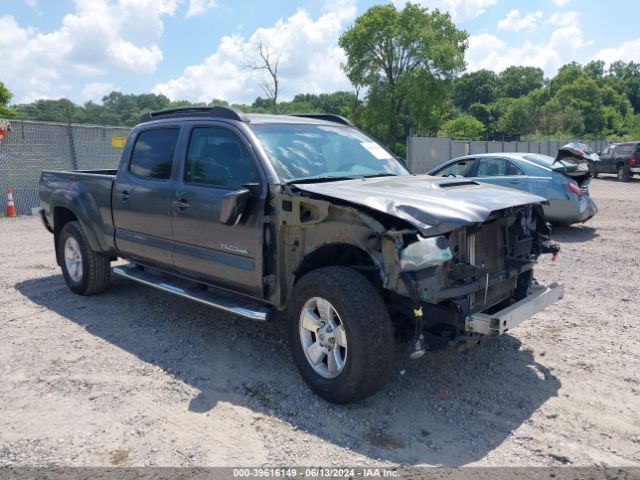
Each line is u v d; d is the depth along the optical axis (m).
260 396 4.06
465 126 65.62
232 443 3.45
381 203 3.63
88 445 3.44
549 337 5.15
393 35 51.22
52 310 6.07
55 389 4.19
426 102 52.62
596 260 8.41
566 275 7.48
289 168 4.44
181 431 3.60
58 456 3.32
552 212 10.34
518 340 5.08
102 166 16.94
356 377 3.65
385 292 4.00
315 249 3.97
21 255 9.09
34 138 15.32
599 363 4.57
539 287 4.41
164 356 4.80
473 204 3.79
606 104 123.44
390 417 3.75
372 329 3.61
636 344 4.96
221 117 4.84
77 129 16.19
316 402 3.95
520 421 3.69
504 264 4.10
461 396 4.04
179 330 5.41
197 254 4.83
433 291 3.51
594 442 3.43
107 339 5.20
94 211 6.04
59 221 6.84
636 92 145.88
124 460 3.27
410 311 3.85
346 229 3.74
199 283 5.08
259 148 4.43
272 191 4.21
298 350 4.09
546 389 4.13
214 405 3.94
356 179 4.60
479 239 3.90
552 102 87.38
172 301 6.34
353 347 3.63
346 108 62.41
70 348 4.98
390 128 55.69
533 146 41.47
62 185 6.57
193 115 5.14
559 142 45.09
